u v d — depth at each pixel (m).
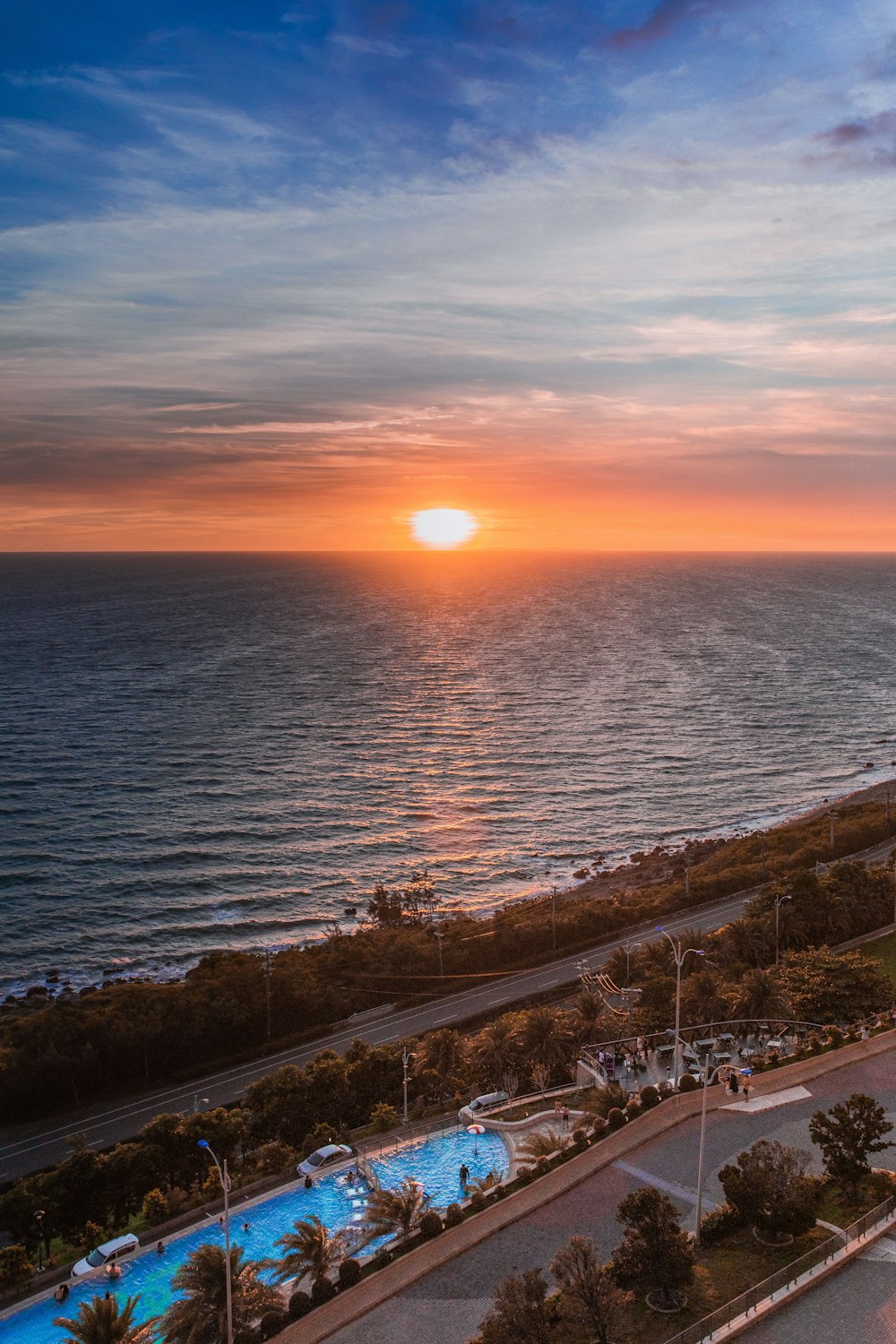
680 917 148.00
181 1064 112.69
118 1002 116.94
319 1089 91.00
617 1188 63.78
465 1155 75.25
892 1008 91.94
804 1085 76.88
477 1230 59.62
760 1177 56.09
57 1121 102.12
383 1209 60.47
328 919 170.75
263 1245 65.88
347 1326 52.34
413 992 128.00
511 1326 46.62
